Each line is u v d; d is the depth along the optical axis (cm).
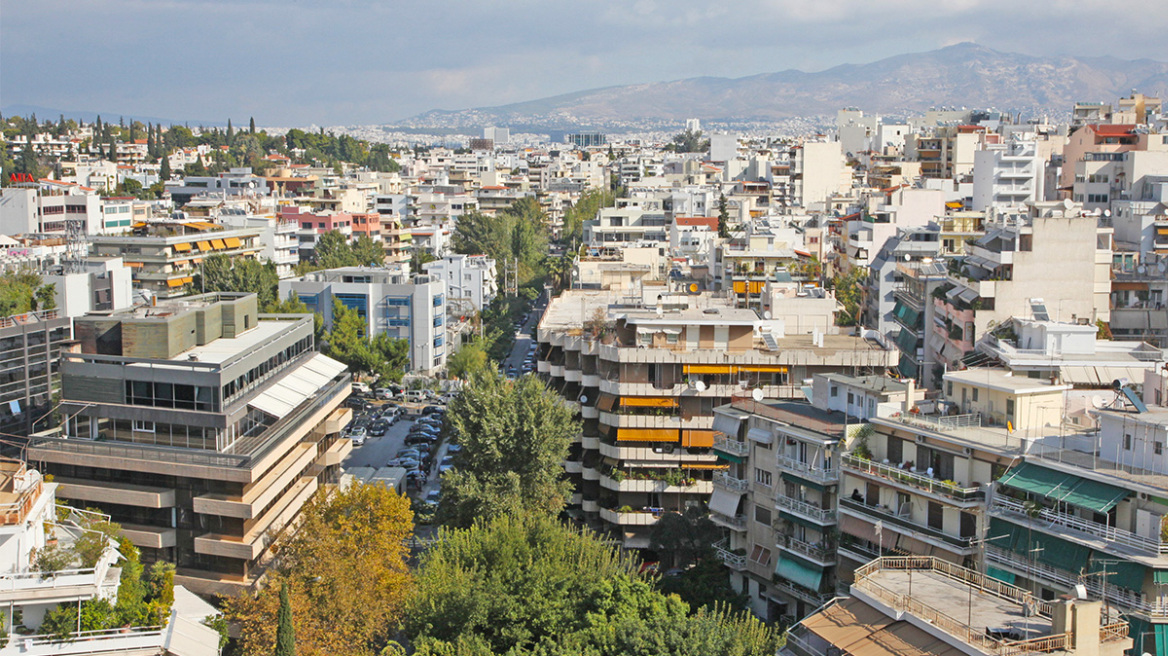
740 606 9138
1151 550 6247
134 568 7794
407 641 9244
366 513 9356
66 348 9800
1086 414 8069
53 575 6894
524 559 9250
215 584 8944
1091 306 12681
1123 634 5578
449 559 9406
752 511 9456
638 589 8494
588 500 11512
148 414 9219
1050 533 6756
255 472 8900
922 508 7788
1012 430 7775
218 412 9150
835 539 8581
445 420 16738
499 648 8425
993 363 10575
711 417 11050
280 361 10738
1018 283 12569
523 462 10981
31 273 13425
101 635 6981
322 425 11075
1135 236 16325
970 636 5506
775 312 13300
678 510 11069
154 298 11075
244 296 11012
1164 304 13362
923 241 17538
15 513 6912
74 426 9406
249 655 8019
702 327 11119
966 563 7369
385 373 19675
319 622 8338
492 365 12506
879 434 8381
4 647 6725
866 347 11462
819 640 6650
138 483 9162
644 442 11094
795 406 9600
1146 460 6794
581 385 11831
